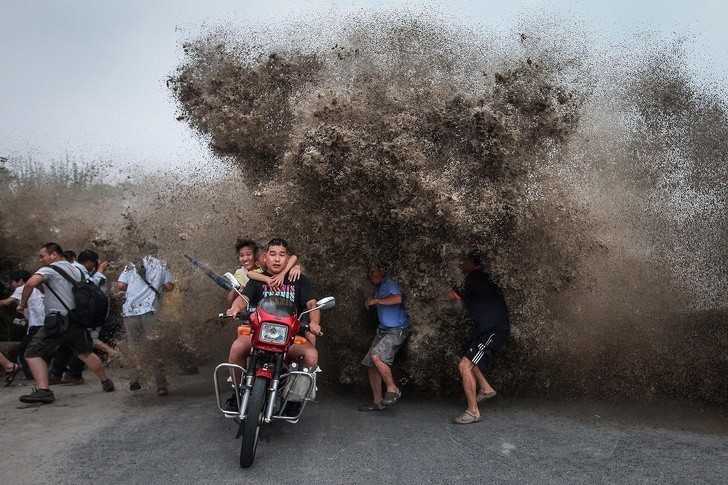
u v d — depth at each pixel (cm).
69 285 737
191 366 759
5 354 961
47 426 595
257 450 498
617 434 535
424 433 542
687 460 467
